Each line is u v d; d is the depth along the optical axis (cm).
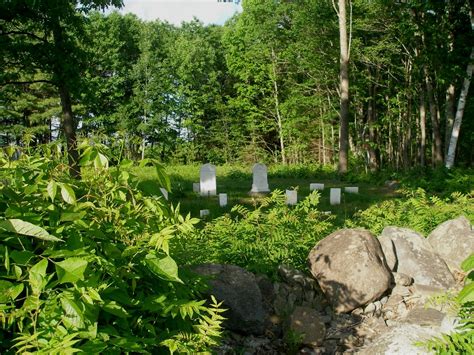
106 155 269
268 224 634
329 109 4169
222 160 5262
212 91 5338
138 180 284
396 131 4184
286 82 4584
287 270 534
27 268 203
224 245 594
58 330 198
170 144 5094
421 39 2730
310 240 616
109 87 4928
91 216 244
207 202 1666
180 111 5212
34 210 229
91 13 4912
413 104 3819
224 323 457
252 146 4822
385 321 498
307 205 691
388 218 829
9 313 197
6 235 211
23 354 185
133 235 248
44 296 212
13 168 246
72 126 1898
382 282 516
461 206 807
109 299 221
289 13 3916
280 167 3775
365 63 3600
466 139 3603
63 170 261
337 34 3403
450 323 385
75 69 1794
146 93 4944
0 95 1969
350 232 552
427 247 602
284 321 481
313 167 3600
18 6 1662
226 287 459
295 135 4694
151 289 249
